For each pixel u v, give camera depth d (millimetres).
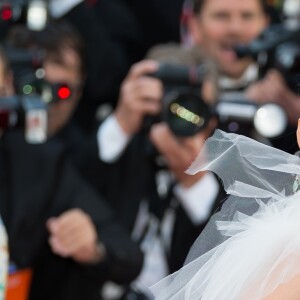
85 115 10969
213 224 4914
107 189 8914
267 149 4824
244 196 4816
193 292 4832
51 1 11477
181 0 12797
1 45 9070
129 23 11875
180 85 8594
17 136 8367
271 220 4684
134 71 8742
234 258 4676
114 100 11344
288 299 4324
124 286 8766
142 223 8812
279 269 4453
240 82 9539
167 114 8469
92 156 8938
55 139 9203
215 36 10008
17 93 8570
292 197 4695
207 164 4883
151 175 8828
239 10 9992
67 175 8438
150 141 8594
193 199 8625
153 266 8789
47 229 8258
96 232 8375
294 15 11070
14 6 9672
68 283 8336
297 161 4805
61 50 9148
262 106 8570
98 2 11750
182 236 8656
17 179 8242
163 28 12383
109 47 11297
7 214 8133
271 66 9102
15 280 8055
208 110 8414
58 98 8664
